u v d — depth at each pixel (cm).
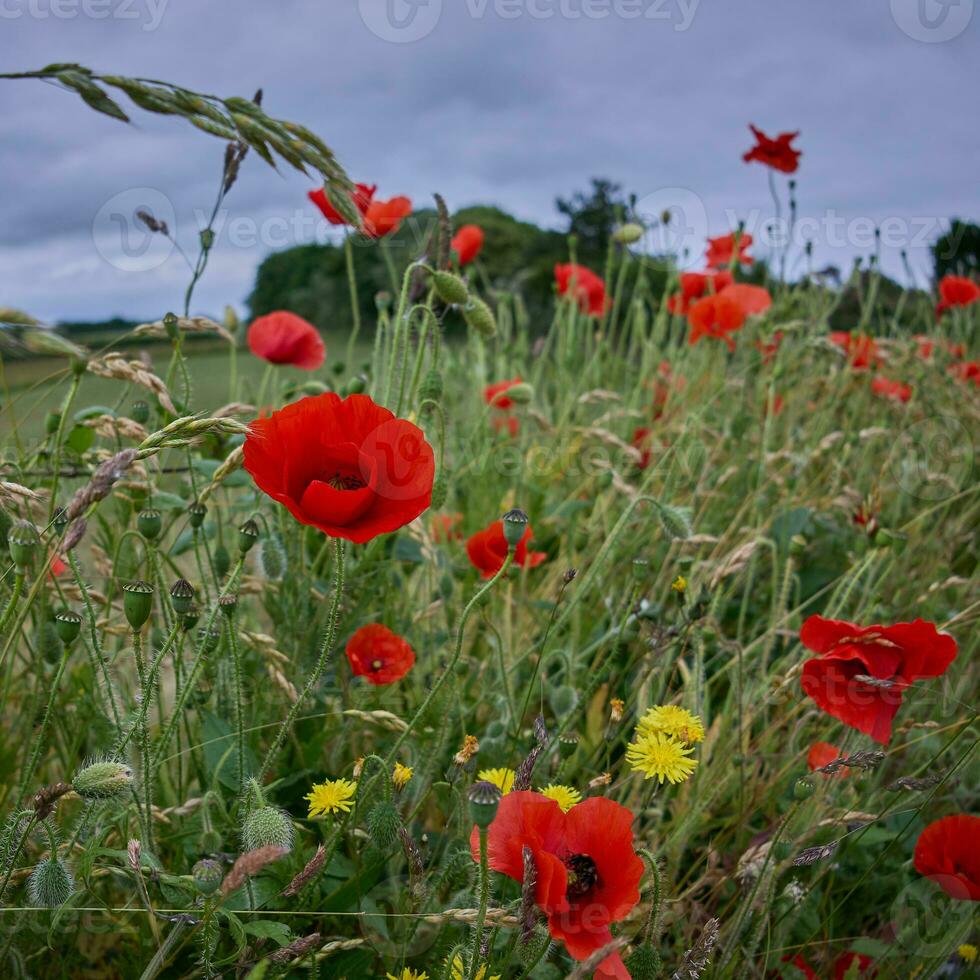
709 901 191
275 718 203
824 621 175
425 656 246
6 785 197
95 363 184
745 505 311
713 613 250
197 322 217
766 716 235
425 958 162
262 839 138
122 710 191
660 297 657
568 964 158
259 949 146
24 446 221
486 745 195
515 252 766
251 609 261
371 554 222
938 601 318
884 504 374
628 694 206
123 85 145
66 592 180
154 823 173
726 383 373
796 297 446
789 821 172
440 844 191
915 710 246
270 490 132
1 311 131
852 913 205
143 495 217
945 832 168
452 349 477
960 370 461
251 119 150
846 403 448
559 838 132
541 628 261
